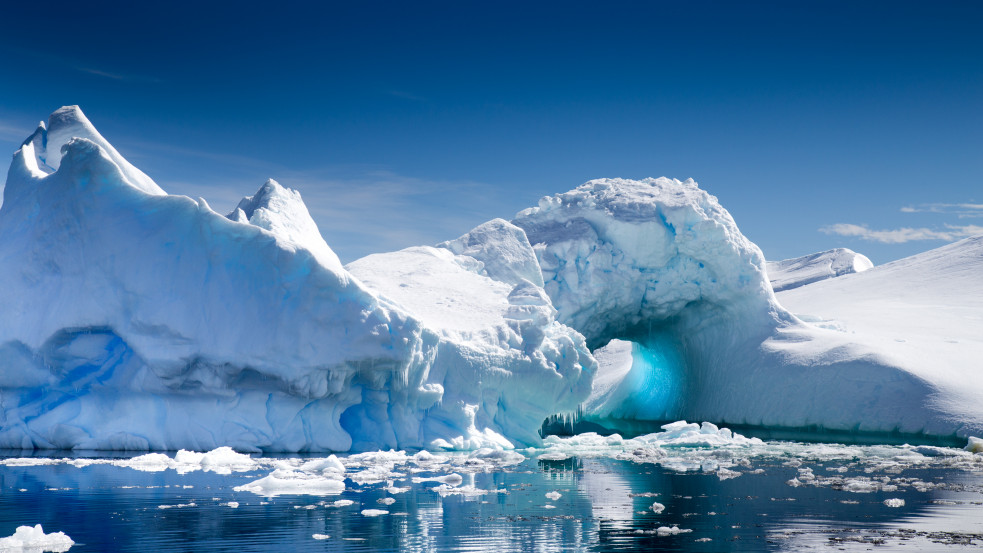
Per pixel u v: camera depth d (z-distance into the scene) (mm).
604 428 55531
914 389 37875
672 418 51344
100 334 26391
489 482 19359
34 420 26297
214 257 25531
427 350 28156
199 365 25125
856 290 72750
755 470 22641
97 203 26719
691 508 15289
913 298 65438
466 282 36438
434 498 16375
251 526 12945
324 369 25062
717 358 48344
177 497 15875
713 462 25438
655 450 29531
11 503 14969
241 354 24688
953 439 34719
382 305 26750
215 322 25000
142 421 25641
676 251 46062
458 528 13008
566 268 44969
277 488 17172
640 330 51938
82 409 26312
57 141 31469
